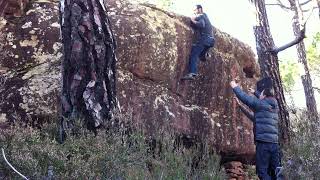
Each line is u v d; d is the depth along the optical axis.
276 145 7.61
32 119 7.54
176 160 6.80
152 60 8.84
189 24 9.71
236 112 10.22
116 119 6.06
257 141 7.64
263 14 10.09
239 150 10.06
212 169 7.68
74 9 6.06
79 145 5.23
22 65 8.07
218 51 10.29
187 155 7.50
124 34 8.62
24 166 4.50
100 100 5.97
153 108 8.61
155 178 6.01
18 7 8.38
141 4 9.48
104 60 6.09
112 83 6.16
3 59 8.06
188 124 9.09
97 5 6.16
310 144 7.67
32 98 7.61
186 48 9.44
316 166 6.11
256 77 11.51
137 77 8.70
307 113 10.69
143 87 8.66
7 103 7.59
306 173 6.06
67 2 6.12
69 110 5.93
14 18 8.39
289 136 9.86
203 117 9.43
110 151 5.14
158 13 9.39
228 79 10.23
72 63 5.99
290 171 6.32
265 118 7.63
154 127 8.40
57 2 8.99
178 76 9.30
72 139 5.37
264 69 9.96
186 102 9.39
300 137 8.42
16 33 8.23
